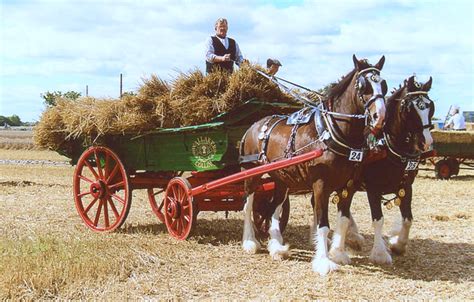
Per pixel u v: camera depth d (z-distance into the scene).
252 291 6.26
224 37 9.75
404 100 7.45
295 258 7.88
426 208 12.62
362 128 6.93
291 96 8.79
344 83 7.01
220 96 8.38
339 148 6.90
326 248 7.09
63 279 6.25
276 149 7.76
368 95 6.65
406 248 8.30
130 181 9.52
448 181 18.73
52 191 14.95
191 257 7.71
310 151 7.21
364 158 7.20
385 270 7.26
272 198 8.91
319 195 7.04
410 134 7.54
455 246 8.70
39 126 10.17
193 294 6.11
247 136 8.36
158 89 9.01
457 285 6.62
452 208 12.64
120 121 8.92
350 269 7.22
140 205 12.90
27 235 8.53
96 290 6.09
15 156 30.20
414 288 6.46
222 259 7.67
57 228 9.63
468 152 19.31
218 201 8.95
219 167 8.44
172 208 8.74
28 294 5.80
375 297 6.12
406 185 7.95
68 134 9.93
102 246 7.85
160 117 8.76
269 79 8.33
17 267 6.42
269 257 7.86
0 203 12.50
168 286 6.35
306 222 10.90
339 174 7.01
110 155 9.69
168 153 9.08
